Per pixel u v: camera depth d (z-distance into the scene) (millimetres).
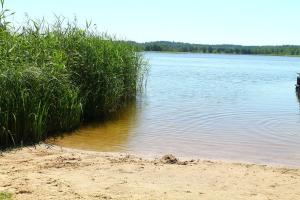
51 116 11953
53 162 9039
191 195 7082
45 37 13805
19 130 10781
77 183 7535
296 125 14766
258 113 17344
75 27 16125
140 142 11695
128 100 18734
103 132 12734
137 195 6980
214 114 16797
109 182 7668
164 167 8883
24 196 6734
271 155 10617
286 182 7961
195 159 9914
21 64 11289
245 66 72750
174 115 16188
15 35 12562
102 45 15312
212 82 33000
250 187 7621
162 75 39188
